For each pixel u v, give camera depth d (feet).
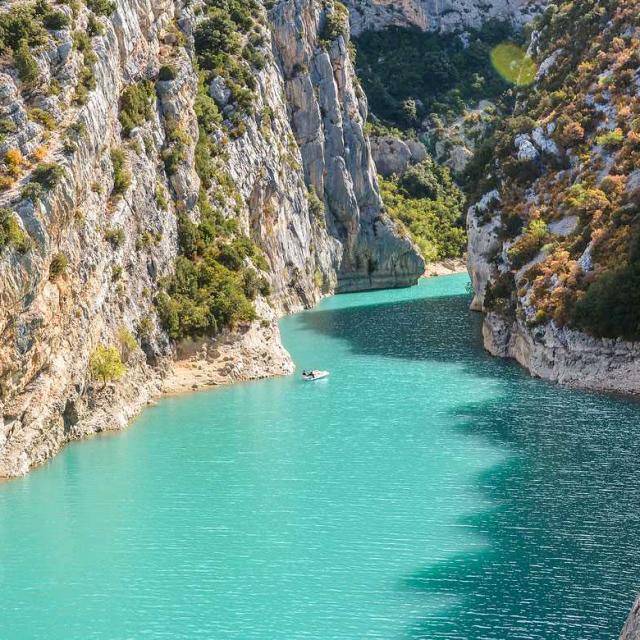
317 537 185.06
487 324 366.43
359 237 601.21
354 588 163.12
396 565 171.53
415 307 496.23
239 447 242.58
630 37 418.72
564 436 244.22
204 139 391.86
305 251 524.93
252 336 327.26
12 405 223.71
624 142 364.99
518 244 359.25
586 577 164.66
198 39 458.91
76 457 236.22
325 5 616.80
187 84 354.33
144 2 335.67
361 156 609.01
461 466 223.71
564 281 316.81
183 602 160.45
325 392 300.20
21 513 200.23
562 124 392.47
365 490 209.67
